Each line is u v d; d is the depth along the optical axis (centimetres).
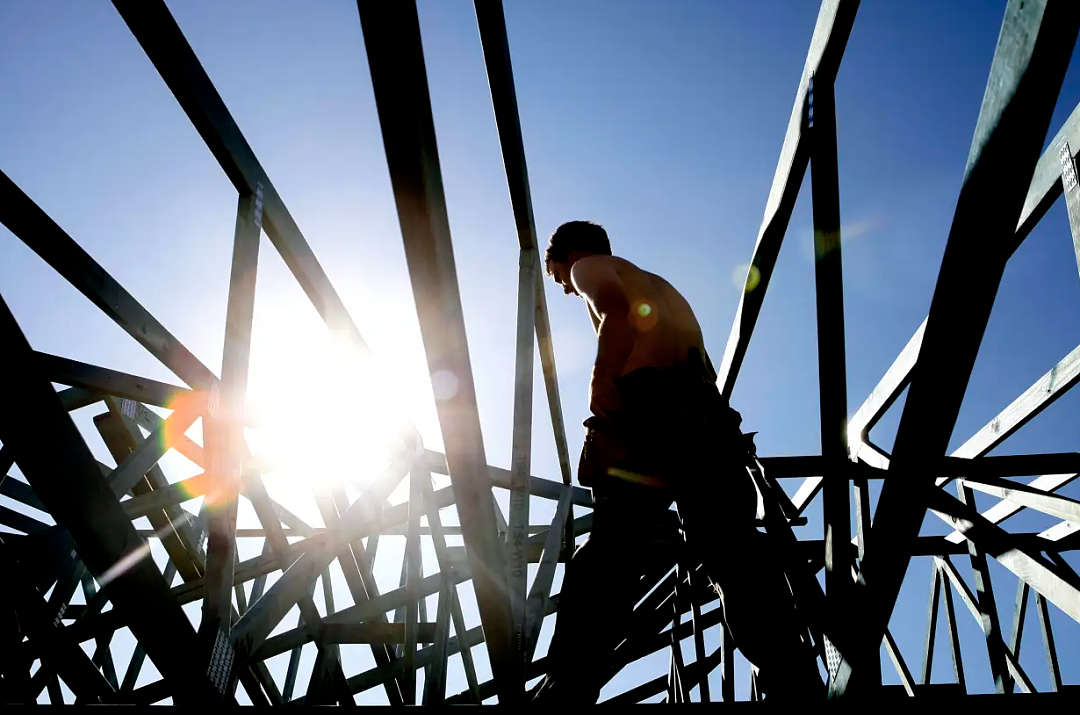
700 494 218
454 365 126
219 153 228
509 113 272
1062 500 447
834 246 230
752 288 330
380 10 89
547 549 442
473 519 154
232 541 219
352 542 501
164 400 402
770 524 249
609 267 256
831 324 229
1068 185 252
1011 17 119
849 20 211
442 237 116
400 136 102
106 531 149
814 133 232
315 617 432
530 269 321
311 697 416
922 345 143
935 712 161
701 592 473
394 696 575
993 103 122
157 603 166
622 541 231
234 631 243
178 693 194
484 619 179
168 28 197
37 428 131
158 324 338
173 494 459
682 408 224
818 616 234
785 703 164
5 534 446
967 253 129
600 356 247
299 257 287
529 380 289
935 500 454
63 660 340
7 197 252
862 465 410
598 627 223
